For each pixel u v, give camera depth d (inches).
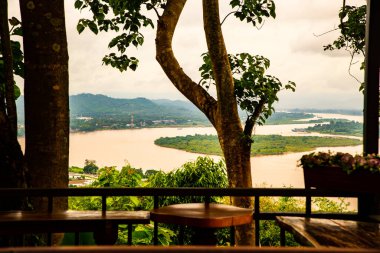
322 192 115.6
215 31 243.9
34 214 106.2
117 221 101.3
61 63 149.3
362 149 125.5
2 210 122.3
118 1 254.2
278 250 51.1
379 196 117.3
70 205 272.7
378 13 122.7
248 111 243.1
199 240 98.0
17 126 143.6
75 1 260.8
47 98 146.9
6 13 144.6
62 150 148.7
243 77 242.4
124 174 280.7
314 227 97.1
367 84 123.7
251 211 104.7
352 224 101.0
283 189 115.9
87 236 125.7
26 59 148.6
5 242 116.4
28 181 133.6
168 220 99.3
